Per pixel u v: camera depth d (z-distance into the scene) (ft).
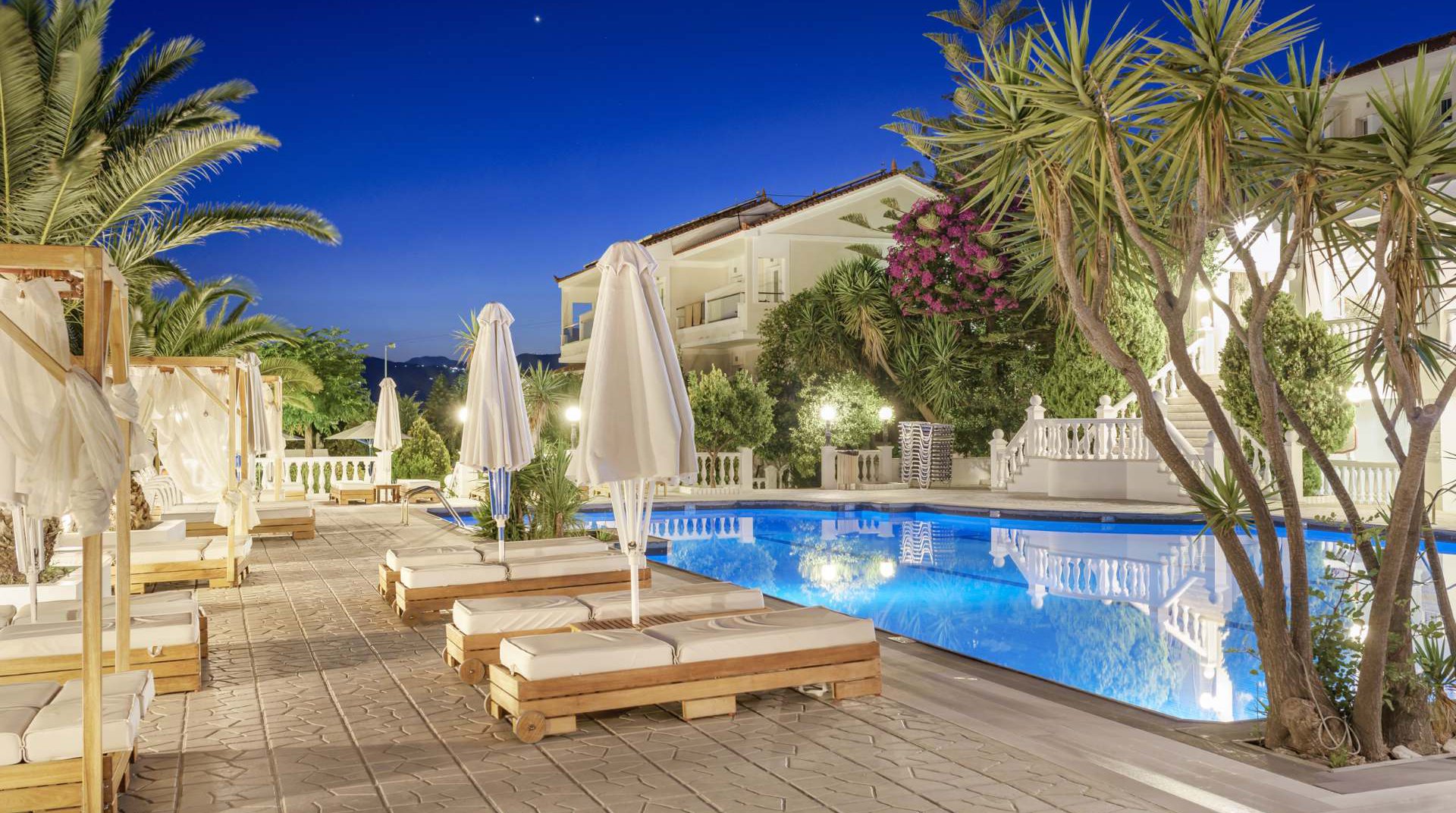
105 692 17.33
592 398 22.40
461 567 31.99
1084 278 21.84
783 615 23.68
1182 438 67.82
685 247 116.26
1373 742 19.33
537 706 20.03
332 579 41.29
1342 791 16.84
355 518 66.90
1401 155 17.49
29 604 28.48
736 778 17.61
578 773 18.03
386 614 33.76
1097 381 77.66
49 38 39.22
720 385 83.25
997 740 19.56
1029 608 37.73
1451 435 60.13
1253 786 16.90
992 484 79.61
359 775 18.07
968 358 87.10
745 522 69.05
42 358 15.14
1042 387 81.97
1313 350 63.98
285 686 24.44
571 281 130.41
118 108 43.27
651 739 19.95
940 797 16.51
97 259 15.56
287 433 130.72
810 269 106.01
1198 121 17.80
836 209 105.91
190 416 47.26
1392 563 18.90
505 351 34.58
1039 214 19.92
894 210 105.19
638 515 23.61
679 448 22.49
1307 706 19.31
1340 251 19.98
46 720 15.88
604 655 20.57
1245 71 17.92
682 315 118.73
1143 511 62.80
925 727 20.57
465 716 21.80
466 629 24.66
